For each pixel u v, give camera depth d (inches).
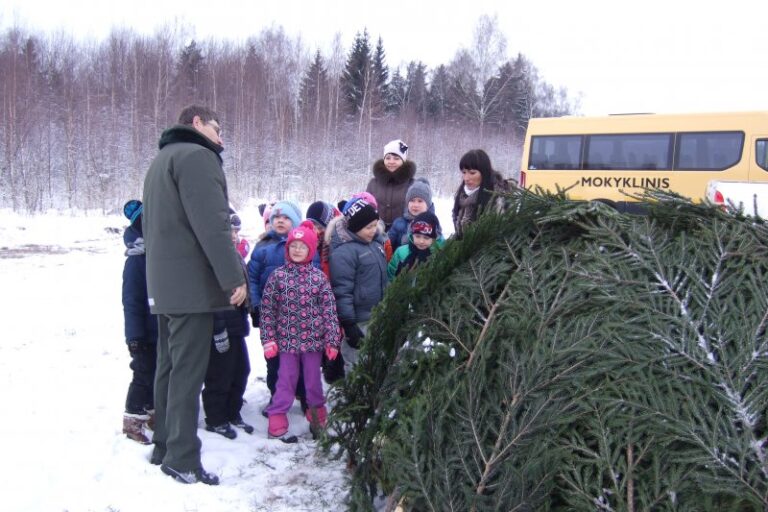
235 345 161.0
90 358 221.3
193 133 133.6
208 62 1649.9
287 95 1501.0
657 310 101.3
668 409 89.0
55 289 366.3
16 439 145.2
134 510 116.4
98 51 1587.1
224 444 151.3
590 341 100.2
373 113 1664.6
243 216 795.4
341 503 123.0
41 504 116.9
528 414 96.8
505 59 1852.9
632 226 117.3
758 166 495.2
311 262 164.9
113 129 1117.1
